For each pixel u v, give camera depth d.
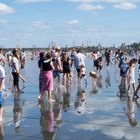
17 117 11.08
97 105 13.02
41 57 15.38
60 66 18.86
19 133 9.16
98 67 30.06
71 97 14.98
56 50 18.83
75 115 11.27
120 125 9.87
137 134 8.93
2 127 9.82
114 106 12.78
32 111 12.01
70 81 21.02
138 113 11.48
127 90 17.14
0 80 10.36
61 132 9.19
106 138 8.58
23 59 34.44
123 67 19.92
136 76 24.59
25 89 18.05
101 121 10.38
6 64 43.00
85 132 9.16
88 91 16.97
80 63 21.30
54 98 14.73
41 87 14.36
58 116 11.16
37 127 9.76
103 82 21.16
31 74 28.34
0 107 10.49
